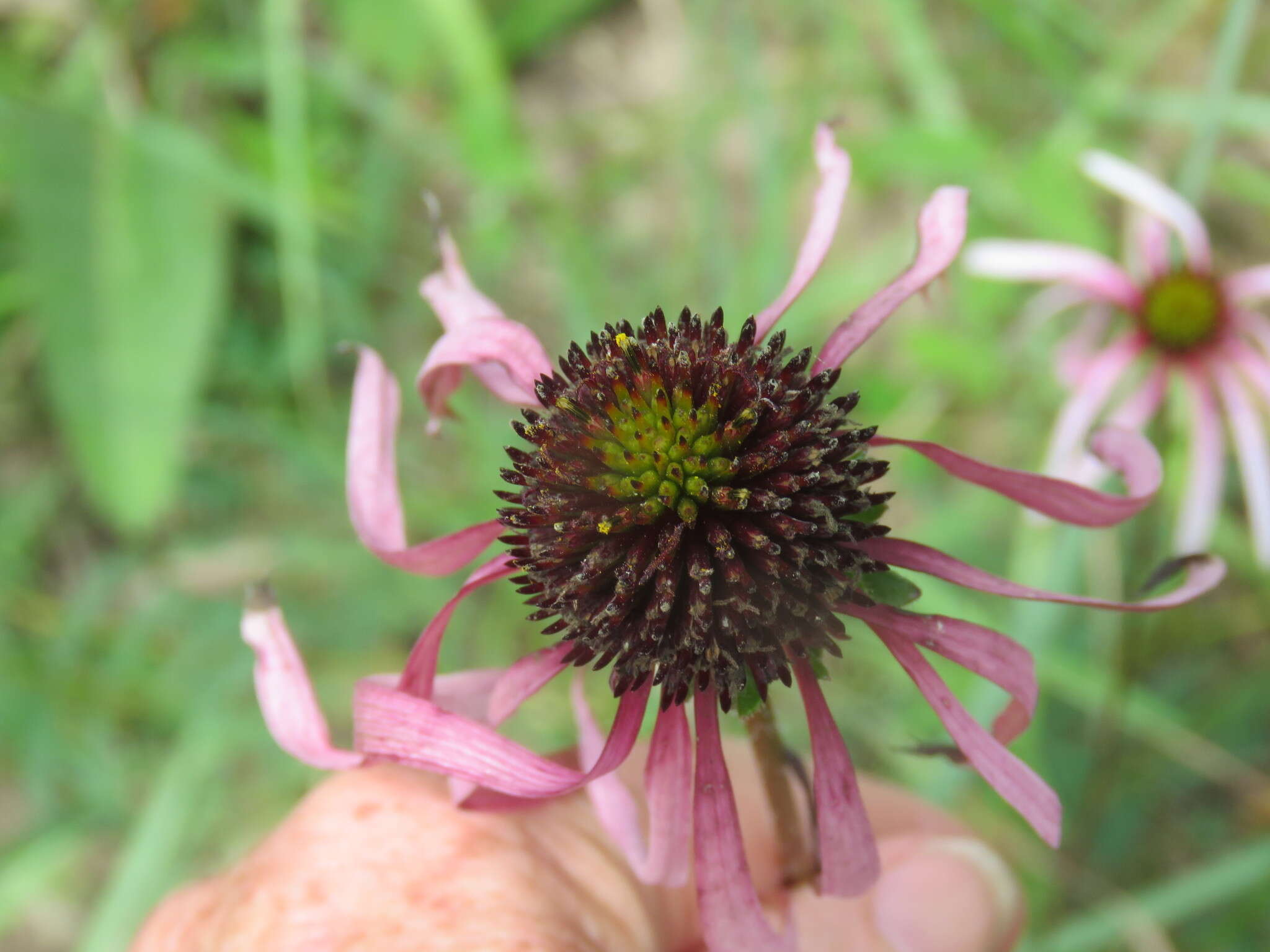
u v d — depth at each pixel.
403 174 0.29
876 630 0.09
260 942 0.10
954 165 0.21
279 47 0.24
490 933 0.10
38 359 0.28
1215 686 0.22
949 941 0.13
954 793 0.19
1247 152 0.27
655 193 0.29
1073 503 0.09
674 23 0.32
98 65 0.28
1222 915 0.20
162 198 0.26
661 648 0.09
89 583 0.25
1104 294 0.19
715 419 0.09
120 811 0.23
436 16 0.24
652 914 0.12
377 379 0.10
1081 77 0.25
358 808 0.11
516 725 0.21
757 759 0.10
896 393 0.24
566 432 0.09
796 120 0.26
